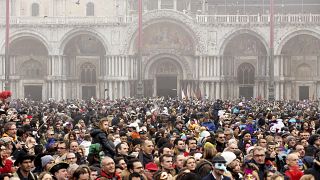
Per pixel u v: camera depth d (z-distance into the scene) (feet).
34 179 109.40
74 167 104.99
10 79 559.38
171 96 563.89
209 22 533.96
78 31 543.39
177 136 163.12
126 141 152.76
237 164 111.96
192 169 111.14
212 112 293.84
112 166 108.58
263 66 552.41
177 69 561.43
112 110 301.43
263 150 121.08
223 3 579.89
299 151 136.87
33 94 570.05
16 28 543.39
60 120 220.23
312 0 577.02
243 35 540.93
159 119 247.91
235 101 462.19
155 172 108.27
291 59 552.82
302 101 484.74
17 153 122.62
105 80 547.08
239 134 179.32
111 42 542.16
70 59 564.71
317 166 107.34
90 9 574.97
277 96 540.11
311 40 549.13
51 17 547.90
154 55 552.82
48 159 112.88
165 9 537.24
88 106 369.71
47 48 545.44
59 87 547.90
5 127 144.66
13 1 574.15
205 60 537.65
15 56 562.66
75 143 134.92
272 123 205.87
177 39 553.23
